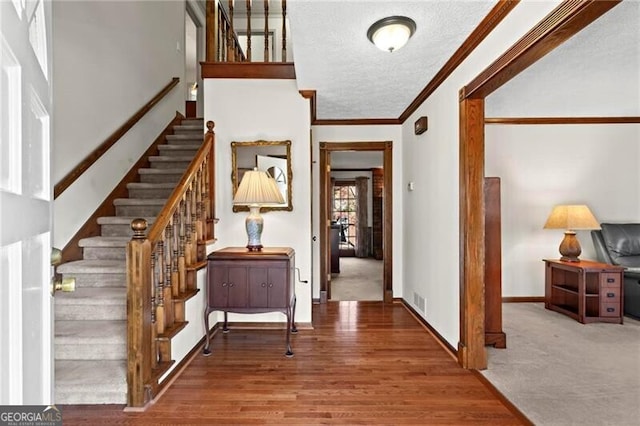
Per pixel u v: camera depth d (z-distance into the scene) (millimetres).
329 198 4812
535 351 2959
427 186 3539
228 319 3586
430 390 2309
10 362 678
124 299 2590
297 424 1943
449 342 2982
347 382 2418
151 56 4539
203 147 3193
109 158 3580
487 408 2096
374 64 2818
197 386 2365
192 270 2791
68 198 3025
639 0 1918
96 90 3414
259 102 3564
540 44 1786
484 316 2795
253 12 6867
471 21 2180
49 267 893
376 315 4055
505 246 4719
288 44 6918
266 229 3588
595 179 4680
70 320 2598
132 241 2111
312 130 4676
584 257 4691
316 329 3545
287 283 2945
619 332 3434
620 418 1989
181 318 2615
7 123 665
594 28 2221
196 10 6246
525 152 4695
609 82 3201
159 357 2393
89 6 3312
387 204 4672
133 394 2090
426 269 3590
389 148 4656
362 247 9641
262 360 2785
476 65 2438
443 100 3057
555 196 4707
